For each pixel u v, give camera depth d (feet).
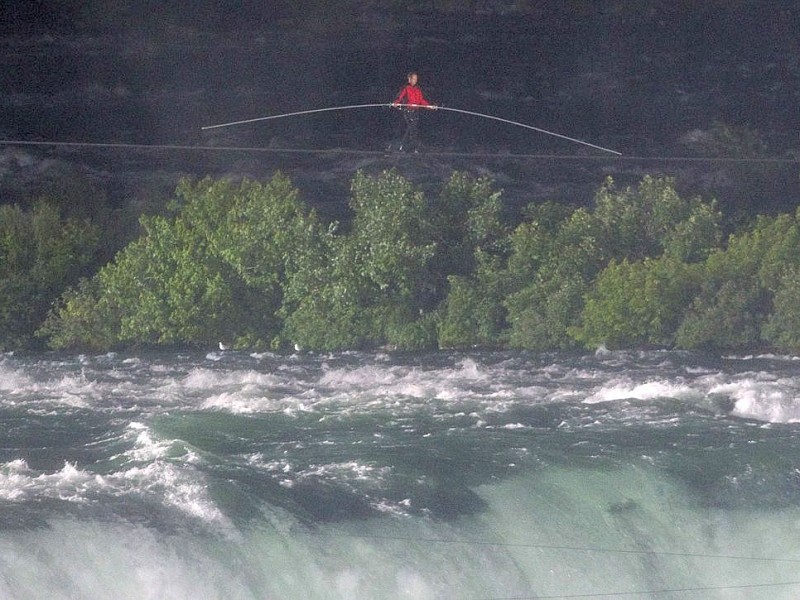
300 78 485.97
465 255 336.08
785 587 180.96
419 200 331.77
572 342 317.01
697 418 228.84
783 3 494.59
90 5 485.56
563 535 180.14
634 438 213.87
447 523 175.52
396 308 323.78
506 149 469.16
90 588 150.10
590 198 428.97
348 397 248.32
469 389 259.39
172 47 487.20
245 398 246.47
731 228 351.87
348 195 424.46
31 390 257.34
